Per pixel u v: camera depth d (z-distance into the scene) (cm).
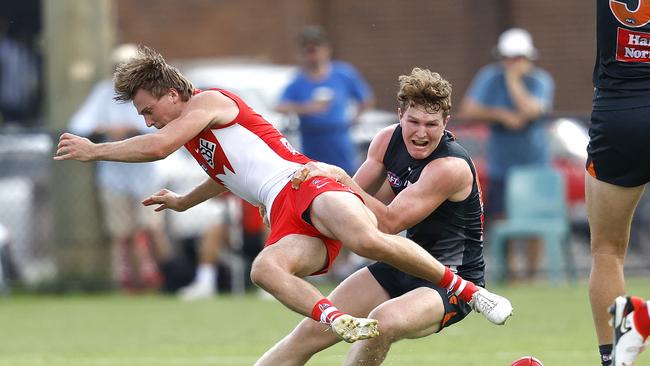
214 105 2009
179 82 2019
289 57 6706
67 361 2748
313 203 1934
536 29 6538
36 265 4441
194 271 4306
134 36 6875
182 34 6869
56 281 4381
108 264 4391
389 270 2045
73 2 4584
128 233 4266
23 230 4428
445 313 1964
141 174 4219
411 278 2025
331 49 6719
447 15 6606
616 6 1969
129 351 2911
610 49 1984
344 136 4066
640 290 3888
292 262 1917
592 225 2052
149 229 4256
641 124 1952
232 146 2025
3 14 6588
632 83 1969
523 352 2703
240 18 6788
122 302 4031
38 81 6575
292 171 2005
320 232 1947
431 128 1986
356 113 4266
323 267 1978
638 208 4328
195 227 4262
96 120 4147
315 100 4119
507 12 6550
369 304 2044
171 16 6881
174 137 1955
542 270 4212
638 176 1980
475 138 4256
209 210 4203
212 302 3950
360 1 6681
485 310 1942
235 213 4156
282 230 1962
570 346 2792
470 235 2066
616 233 2038
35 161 4438
